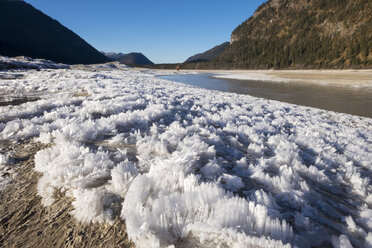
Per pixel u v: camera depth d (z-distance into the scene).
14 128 2.92
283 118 6.21
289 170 2.05
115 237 1.12
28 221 1.30
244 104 8.19
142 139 2.63
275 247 0.95
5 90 7.18
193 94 9.76
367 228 1.35
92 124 3.13
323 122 6.33
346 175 2.30
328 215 1.43
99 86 8.70
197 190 1.30
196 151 2.28
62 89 7.81
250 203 1.18
